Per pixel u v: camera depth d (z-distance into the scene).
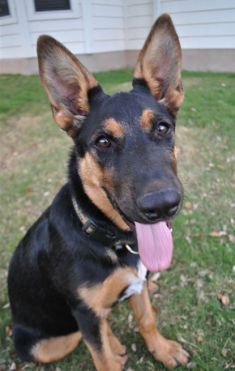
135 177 0.43
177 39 0.52
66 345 0.62
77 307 0.52
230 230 0.87
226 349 0.63
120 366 0.59
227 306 0.70
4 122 1.54
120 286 0.53
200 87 1.73
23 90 1.89
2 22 2.19
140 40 2.36
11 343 0.69
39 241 0.57
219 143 1.25
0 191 1.11
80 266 0.51
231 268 0.77
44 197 1.05
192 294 0.73
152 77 0.54
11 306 0.64
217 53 2.11
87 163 0.50
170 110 0.54
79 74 0.52
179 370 0.61
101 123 0.48
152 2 2.21
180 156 1.16
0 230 0.95
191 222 0.90
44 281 0.56
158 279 0.76
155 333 0.62
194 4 2.09
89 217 0.50
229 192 1.00
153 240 0.48
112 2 2.27
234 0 1.96
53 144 1.31
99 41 2.27
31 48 2.15
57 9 2.10
